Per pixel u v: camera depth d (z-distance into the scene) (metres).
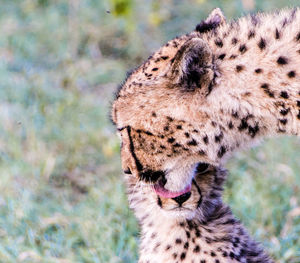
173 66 8.43
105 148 13.72
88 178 13.37
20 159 13.56
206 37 8.84
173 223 9.57
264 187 12.78
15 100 15.28
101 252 11.32
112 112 9.22
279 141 13.70
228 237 9.67
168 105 8.52
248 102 8.43
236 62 8.45
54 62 16.81
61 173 13.70
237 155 13.65
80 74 16.34
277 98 8.40
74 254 11.37
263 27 8.61
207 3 18.11
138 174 8.87
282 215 12.26
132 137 8.73
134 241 11.45
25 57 16.92
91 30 17.66
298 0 17.31
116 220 12.09
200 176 9.59
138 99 8.63
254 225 11.92
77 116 14.80
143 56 17.27
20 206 12.15
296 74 8.38
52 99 15.41
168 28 17.80
